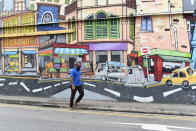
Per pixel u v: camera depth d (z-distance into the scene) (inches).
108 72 487.8
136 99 468.8
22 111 405.1
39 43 540.4
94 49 498.0
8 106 457.7
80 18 502.9
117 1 476.4
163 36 455.2
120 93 479.2
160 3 451.5
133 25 471.5
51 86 529.3
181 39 445.7
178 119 350.0
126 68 475.8
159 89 457.1
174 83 449.1
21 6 550.9
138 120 341.1
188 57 441.7
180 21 446.0
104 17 486.3
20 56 559.8
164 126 306.0
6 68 575.5
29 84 550.3
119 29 480.1
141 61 467.5
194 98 438.0
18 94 561.0
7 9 568.7
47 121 327.9
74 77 426.3
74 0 506.9
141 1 461.7
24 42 556.4
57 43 524.4
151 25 461.4
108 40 488.1
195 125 312.8
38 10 534.6
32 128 289.1
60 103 451.8
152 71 461.1
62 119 342.3
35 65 544.4
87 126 301.3
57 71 524.4
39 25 537.6
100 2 488.7
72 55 513.3
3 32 576.1
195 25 437.7
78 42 508.7
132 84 472.1
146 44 464.4
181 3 440.1
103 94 490.6
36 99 500.4
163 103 452.1
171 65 451.2
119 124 314.2
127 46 475.5
